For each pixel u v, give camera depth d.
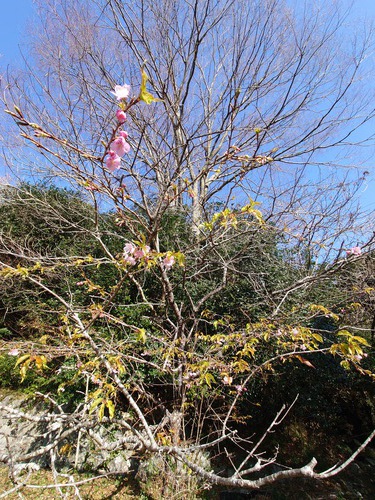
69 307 2.05
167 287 2.99
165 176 3.38
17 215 5.65
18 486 1.43
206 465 3.51
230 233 3.85
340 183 4.11
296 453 4.39
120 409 3.28
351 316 4.75
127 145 1.37
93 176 2.25
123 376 3.36
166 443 2.21
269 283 4.23
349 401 5.40
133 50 4.09
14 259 4.86
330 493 3.81
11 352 1.85
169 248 4.44
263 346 3.69
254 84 4.79
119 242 5.02
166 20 4.42
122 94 1.22
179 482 2.42
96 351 1.94
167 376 3.77
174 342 2.63
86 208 5.02
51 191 5.71
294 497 3.68
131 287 4.72
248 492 3.59
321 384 4.73
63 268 4.07
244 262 4.31
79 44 4.12
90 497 3.24
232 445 4.36
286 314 3.01
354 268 4.04
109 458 3.40
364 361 4.81
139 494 3.23
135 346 3.12
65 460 3.64
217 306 4.26
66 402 3.94
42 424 3.98
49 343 3.68
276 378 4.28
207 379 2.18
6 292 5.13
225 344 2.76
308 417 4.95
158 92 3.63
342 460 4.50
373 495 3.87
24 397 4.50
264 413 4.57
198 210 4.36
